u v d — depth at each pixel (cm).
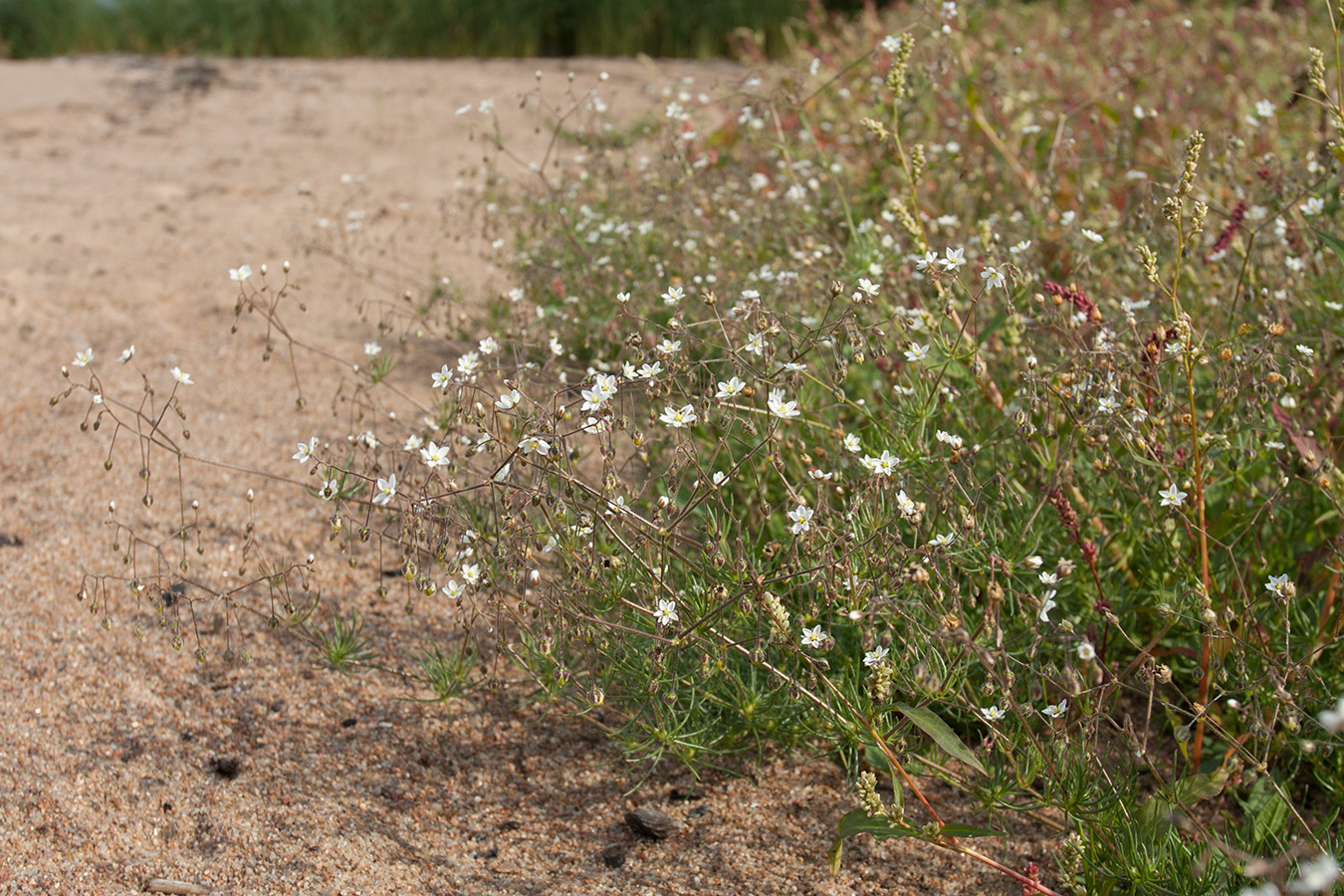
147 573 348
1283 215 369
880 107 476
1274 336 292
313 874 254
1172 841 232
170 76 1066
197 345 498
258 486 394
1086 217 445
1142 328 332
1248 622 264
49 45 1399
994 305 352
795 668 281
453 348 495
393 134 873
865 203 518
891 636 265
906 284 373
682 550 314
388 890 250
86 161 793
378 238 628
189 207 693
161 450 413
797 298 384
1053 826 252
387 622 335
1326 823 237
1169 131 544
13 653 313
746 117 496
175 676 311
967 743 285
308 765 286
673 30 1291
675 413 266
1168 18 709
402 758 290
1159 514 289
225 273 585
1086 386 284
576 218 505
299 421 434
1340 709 182
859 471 299
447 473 297
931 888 252
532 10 1334
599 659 285
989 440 316
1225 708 282
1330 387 326
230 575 350
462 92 1020
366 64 1205
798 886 253
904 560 259
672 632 266
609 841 267
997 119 558
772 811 275
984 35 657
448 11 1327
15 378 464
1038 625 265
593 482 358
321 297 557
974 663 281
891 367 328
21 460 406
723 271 420
